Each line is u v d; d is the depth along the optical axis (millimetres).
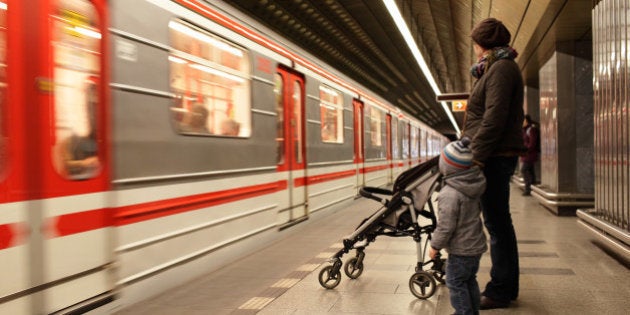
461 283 3139
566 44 9492
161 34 4402
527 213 9734
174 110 4555
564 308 3811
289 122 7762
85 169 3514
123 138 3883
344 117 11117
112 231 3738
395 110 18516
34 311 3082
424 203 4367
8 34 2998
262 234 6480
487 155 3617
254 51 6328
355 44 21141
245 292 4508
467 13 14328
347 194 11281
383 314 3818
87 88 3566
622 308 3793
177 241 4562
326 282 4566
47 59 3244
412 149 23516
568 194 9234
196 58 4961
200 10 5043
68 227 3348
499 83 3615
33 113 3133
